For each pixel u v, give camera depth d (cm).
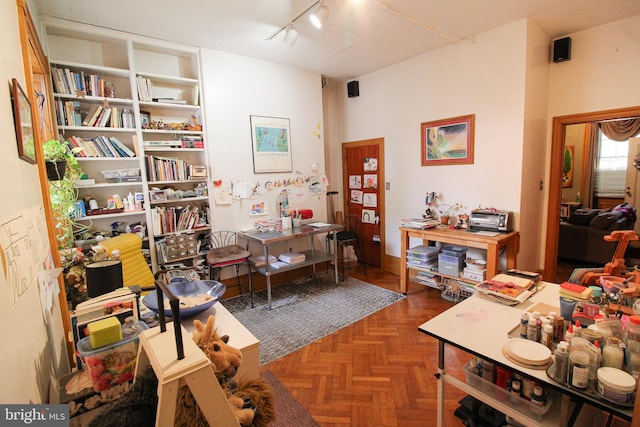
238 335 140
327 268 492
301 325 312
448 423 185
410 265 375
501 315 165
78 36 303
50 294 129
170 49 343
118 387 108
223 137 375
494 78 331
